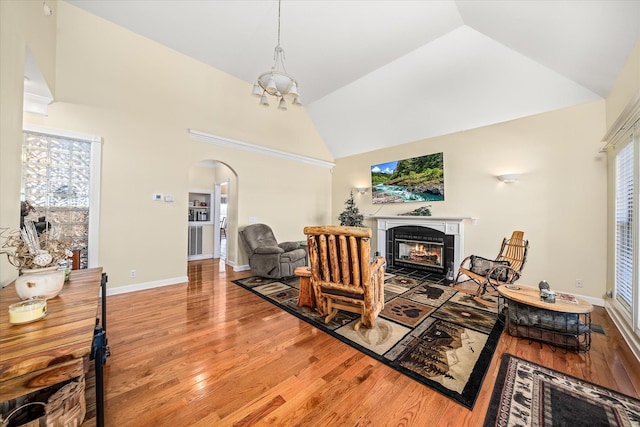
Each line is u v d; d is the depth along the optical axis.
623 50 2.28
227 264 5.51
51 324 1.03
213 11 3.02
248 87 4.81
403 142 5.32
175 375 1.71
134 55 3.51
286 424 1.32
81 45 3.11
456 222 4.43
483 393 1.55
